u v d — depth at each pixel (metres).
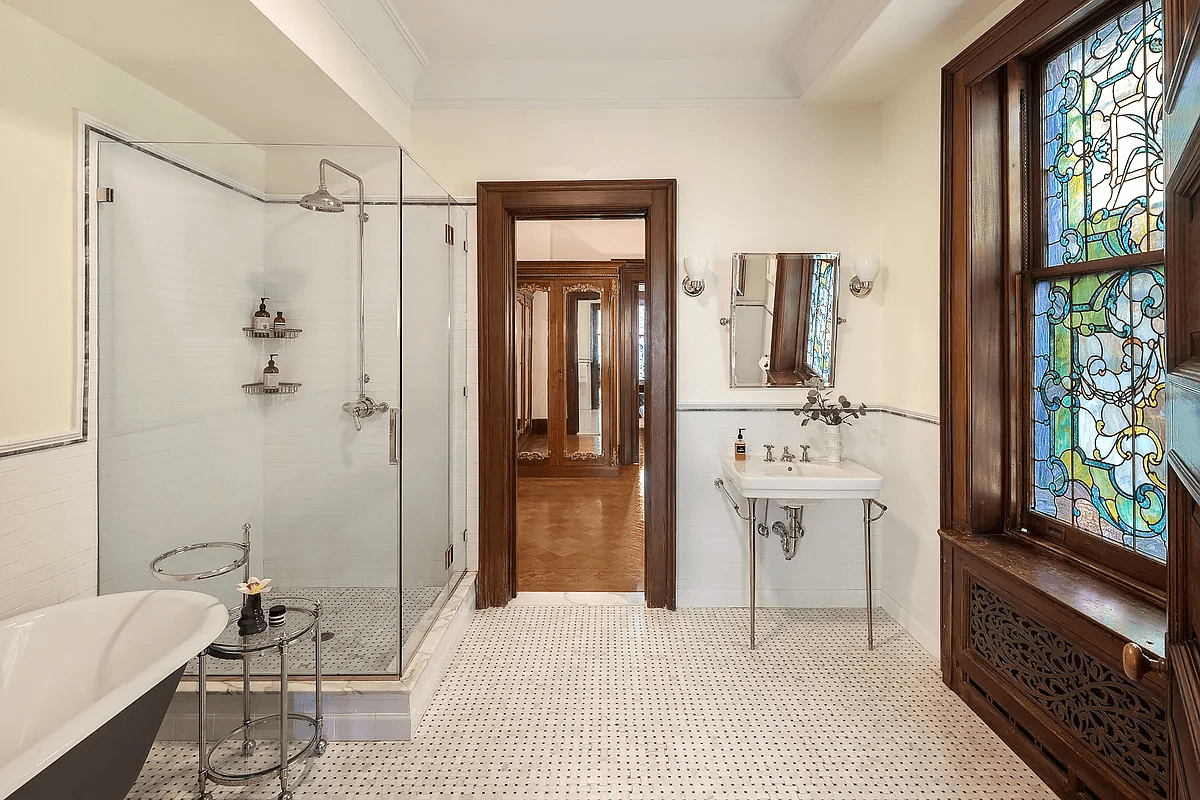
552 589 3.97
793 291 3.58
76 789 1.56
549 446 7.46
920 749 2.33
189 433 2.63
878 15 2.59
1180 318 0.90
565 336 7.45
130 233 2.43
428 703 2.64
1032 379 2.54
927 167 3.03
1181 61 0.85
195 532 2.66
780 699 2.67
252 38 2.22
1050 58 2.41
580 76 3.57
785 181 3.59
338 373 2.71
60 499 2.22
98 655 2.06
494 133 3.62
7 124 2.02
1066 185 2.34
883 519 3.59
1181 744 0.92
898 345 3.36
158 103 2.70
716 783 2.15
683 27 3.20
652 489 3.66
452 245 3.54
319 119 3.02
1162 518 1.95
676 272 3.57
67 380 2.25
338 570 2.73
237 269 2.66
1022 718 2.29
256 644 2.12
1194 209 0.85
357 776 2.19
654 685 2.79
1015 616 2.31
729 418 3.63
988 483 2.64
